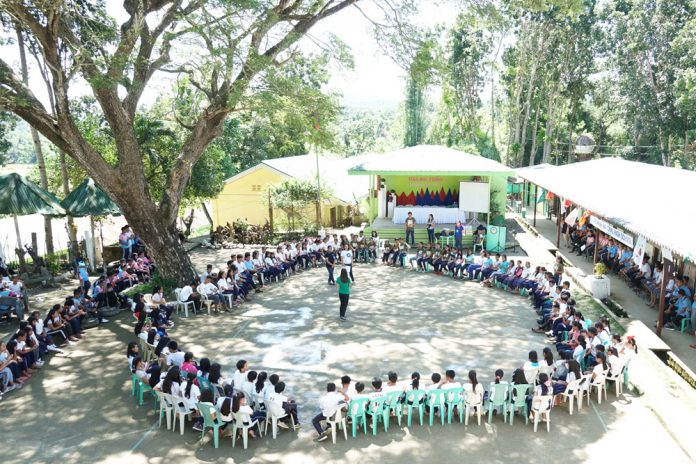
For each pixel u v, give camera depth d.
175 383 9.55
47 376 11.98
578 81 49.28
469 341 13.77
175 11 16.62
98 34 15.41
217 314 16.34
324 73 18.95
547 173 29.27
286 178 32.72
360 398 9.36
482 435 9.48
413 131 59.53
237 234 29.09
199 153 18.48
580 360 11.30
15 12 13.88
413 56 18.88
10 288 15.99
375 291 18.67
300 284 19.75
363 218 38.44
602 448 8.98
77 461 8.75
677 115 41.47
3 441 9.34
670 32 40.34
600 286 17.41
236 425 9.09
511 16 45.09
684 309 14.83
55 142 16.19
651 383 11.05
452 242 25.55
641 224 14.95
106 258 23.31
